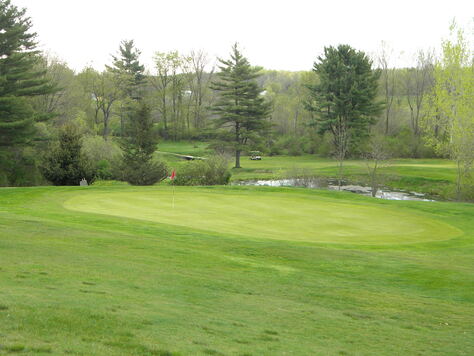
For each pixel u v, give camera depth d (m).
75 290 8.02
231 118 69.88
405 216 20.78
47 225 14.58
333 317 8.71
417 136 76.88
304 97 96.62
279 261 12.95
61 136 36.38
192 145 92.94
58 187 25.64
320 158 78.25
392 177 49.41
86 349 5.40
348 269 12.59
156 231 15.22
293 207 21.86
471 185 38.72
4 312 6.29
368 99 71.69
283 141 89.56
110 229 15.02
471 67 36.91
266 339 6.90
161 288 9.11
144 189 25.92
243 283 10.47
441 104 38.34
